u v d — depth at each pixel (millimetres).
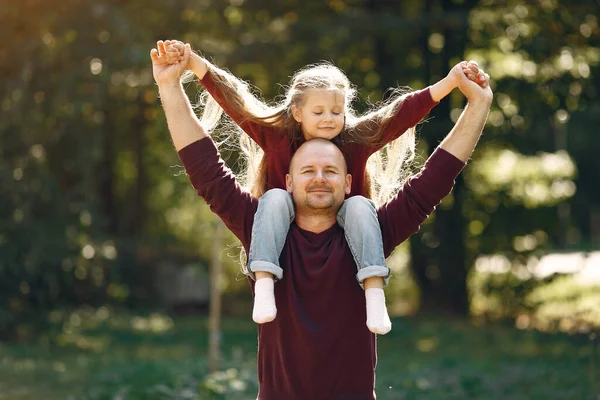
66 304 16453
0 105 14523
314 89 3725
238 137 4340
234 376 10539
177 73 3748
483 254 19422
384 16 17625
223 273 23094
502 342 15312
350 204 3674
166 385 10461
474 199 19484
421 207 3740
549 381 11000
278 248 3594
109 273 17766
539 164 20047
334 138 3830
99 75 14289
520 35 17453
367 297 3576
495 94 17719
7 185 14430
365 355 3674
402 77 18781
